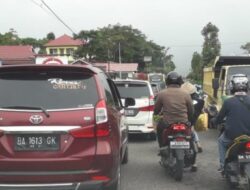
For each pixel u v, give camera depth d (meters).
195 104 11.34
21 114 6.33
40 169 6.27
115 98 8.48
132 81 14.59
